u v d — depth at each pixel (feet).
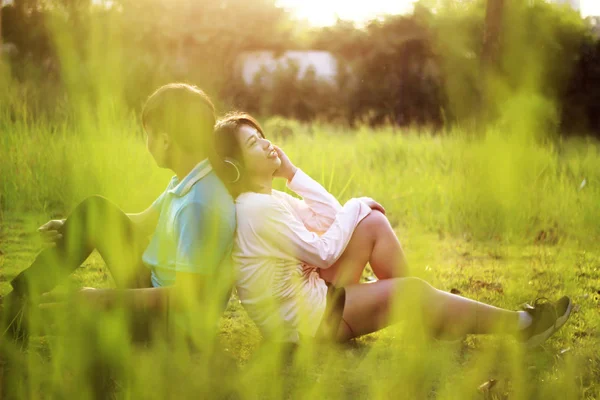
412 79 53.78
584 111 29.27
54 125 12.71
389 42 54.29
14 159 8.89
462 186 15.89
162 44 49.90
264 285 8.11
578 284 8.76
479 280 11.71
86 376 5.68
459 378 7.04
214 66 55.57
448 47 38.81
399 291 6.66
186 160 8.09
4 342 6.34
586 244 7.09
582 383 6.98
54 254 7.55
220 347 7.41
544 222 13.23
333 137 31.89
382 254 8.75
